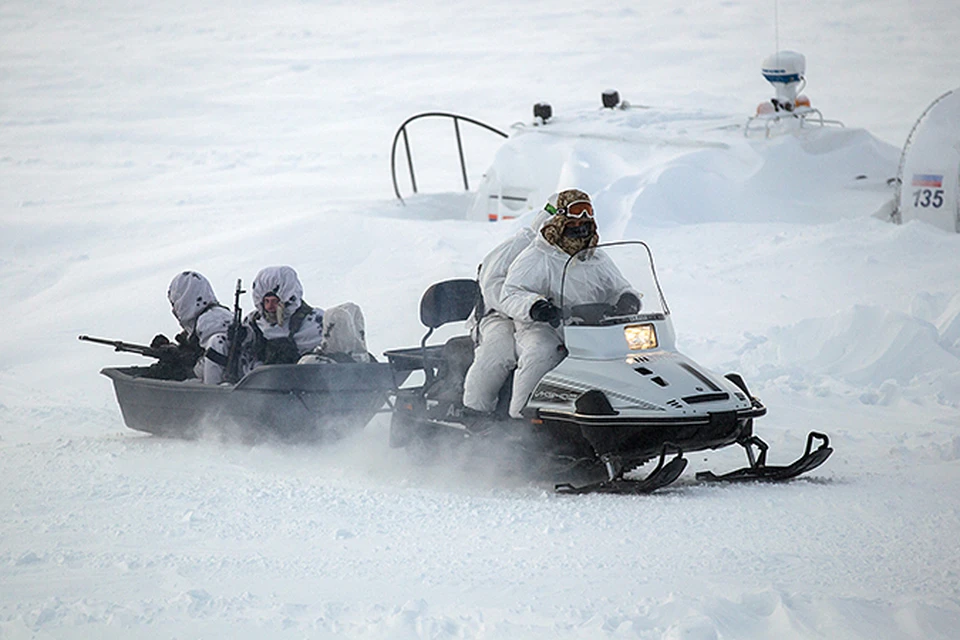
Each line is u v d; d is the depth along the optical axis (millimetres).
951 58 158375
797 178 52031
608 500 19406
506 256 22844
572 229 21922
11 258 58219
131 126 131500
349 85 164125
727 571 14719
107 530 17969
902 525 16953
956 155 46312
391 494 20234
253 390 24297
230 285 45688
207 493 20391
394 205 61344
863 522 17203
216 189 84812
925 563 14961
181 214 68812
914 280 38500
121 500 20047
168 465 23359
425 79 166250
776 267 41406
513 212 56250
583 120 59469
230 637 12828
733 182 50438
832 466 22219
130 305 44844
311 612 13594
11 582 15297
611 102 61500
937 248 41906
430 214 60469
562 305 21891
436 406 23781
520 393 21719
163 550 16703
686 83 147875
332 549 16562
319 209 63000
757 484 20453
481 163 98188
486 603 13734
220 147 114312
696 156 51656
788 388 29516
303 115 136000
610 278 22344
